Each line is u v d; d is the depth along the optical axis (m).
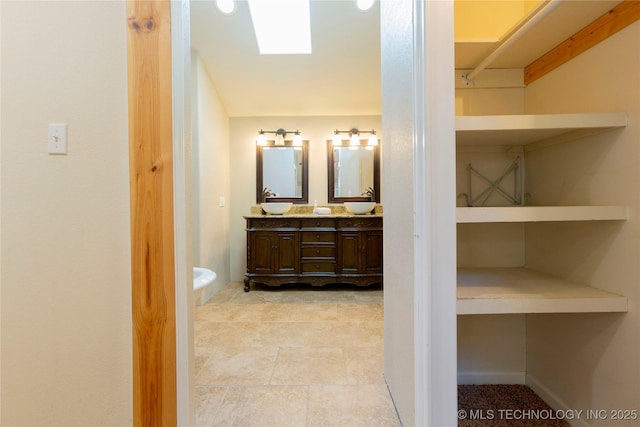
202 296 3.17
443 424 1.02
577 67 1.36
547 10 1.18
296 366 1.97
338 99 3.79
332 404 1.59
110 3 1.10
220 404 1.59
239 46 3.08
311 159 4.08
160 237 1.10
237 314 2.91
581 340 1.39
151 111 1.09
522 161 1.74
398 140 1.38
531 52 1.52
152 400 1.11
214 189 3.56
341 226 3.60
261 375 1.86
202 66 3.23
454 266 1.02
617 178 1.21
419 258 1.05
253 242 3.62
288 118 4.07
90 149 1.11
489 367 1.76
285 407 1.57
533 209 1.20
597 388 1.31
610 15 1.20
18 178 1.12
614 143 1.22
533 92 1.64
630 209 1.16
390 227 1.58
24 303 1.12
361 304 3.19
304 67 3.33
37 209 1.12
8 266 1.12
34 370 1.12
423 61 1.02
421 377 1.05
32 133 1.11
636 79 1.12
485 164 1.76
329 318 2.80
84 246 1.12
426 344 1.02
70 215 1.12
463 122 1.25
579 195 1.39
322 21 2.82
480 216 1.20
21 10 1.11
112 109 1.11
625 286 1.19
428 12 1.01
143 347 1.10
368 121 4.06
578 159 1.39
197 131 3.16
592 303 1.19
